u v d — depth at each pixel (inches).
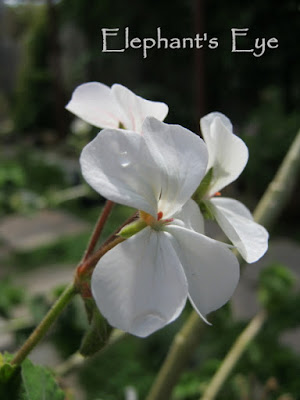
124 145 5.9
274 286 14.2
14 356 6.5
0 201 52.7
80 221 50.6
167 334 18.1
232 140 6.5
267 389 15.6
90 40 81.2
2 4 130.0
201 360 21.9
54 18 90.1
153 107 6.9
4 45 131.8
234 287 5.9
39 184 63.5
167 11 66.1
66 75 104.3
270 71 55.8
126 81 77.2
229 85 59.2
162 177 6.0
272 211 9.2
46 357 19.4
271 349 23.4
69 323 12.9
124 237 6.1
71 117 97.7
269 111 51.0
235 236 6.3
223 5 54.4
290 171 9.3
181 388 16.6
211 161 6.7
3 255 40.8
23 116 109.0
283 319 25.6
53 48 92.1
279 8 51.3
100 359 23.3
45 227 48.5
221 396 16.3
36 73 107.7
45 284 34.6
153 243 5.9
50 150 91.9
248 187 49.2
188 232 6.0
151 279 5.8
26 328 14.7
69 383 22.3
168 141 6.0
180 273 5.8
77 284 6.2
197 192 6.6
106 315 5.6
